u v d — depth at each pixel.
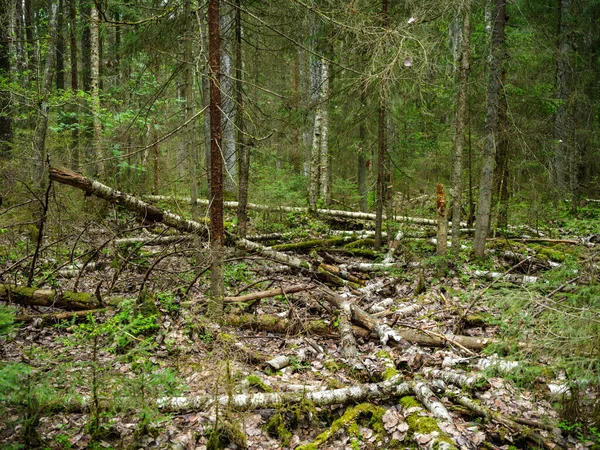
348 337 5.88
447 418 3.93
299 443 3.93
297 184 14.73
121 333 5.15
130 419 3.97
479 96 10.88
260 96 15.63
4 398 3.10
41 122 11.12
